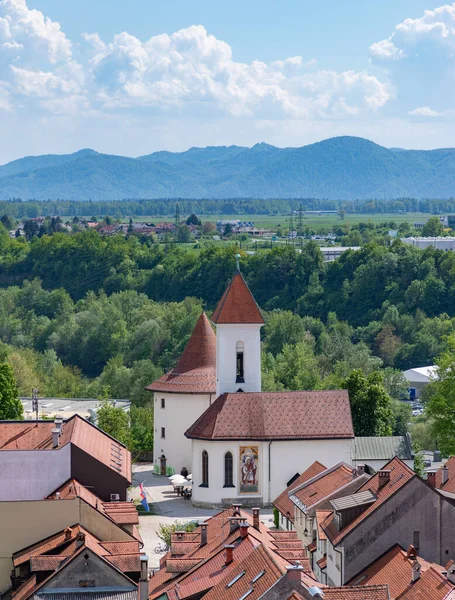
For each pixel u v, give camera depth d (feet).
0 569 621.72
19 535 622.95
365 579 570.46
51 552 577.43
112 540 624.59
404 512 594.24
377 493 617.62
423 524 595.06
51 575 532.32
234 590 466.70
